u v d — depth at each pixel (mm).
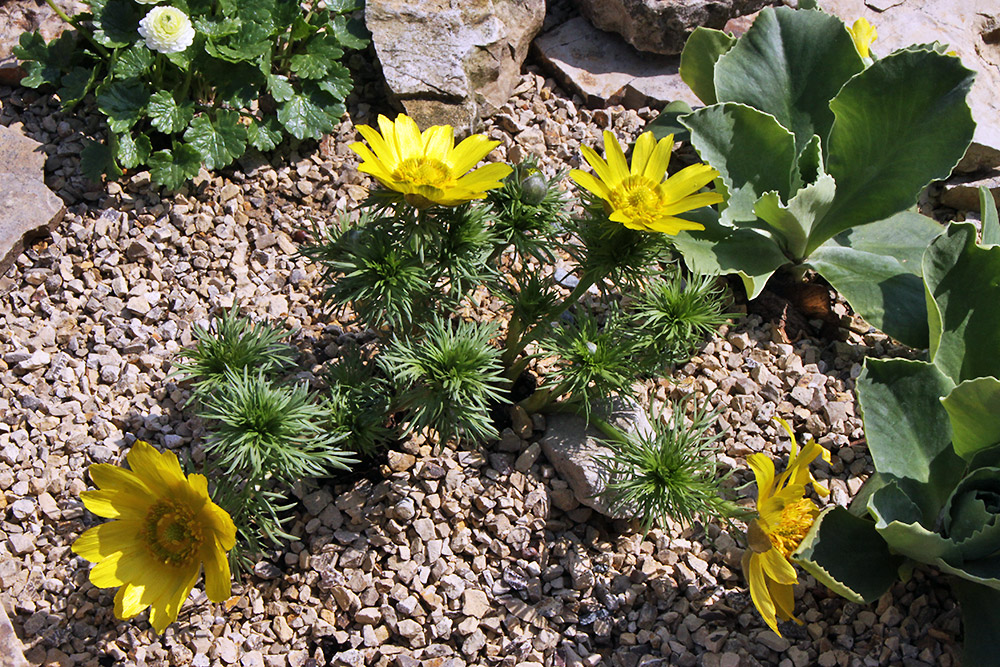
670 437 534
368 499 584
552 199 562
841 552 558
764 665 554
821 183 625
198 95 727
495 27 746
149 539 510
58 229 680
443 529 579
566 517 593
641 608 569
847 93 633
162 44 668
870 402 580
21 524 579
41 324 643
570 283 676
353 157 728
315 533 578
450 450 602
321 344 645
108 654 547
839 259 666
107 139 710
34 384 622
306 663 548
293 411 514
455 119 735
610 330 561
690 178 532
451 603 564
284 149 729
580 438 595
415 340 565
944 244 594
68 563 568
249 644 549
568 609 567
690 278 643
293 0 723
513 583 569
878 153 644
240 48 700
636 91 771
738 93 681
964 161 734
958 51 788
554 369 574
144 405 619
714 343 662
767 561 515
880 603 567
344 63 769
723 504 532
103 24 695
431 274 548
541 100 779
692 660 553
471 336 543
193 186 704
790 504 530
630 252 532
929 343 608
